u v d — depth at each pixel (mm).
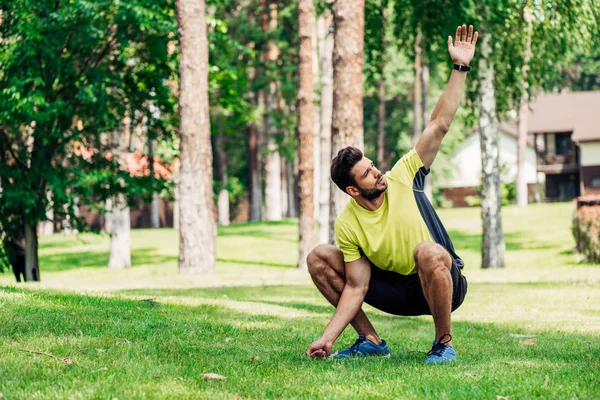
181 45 17922
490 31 18641
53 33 17344
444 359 5109
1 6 17844
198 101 17969
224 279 16188
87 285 14391
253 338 6207
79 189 18453
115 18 17875
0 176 17859
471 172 62312
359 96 15289
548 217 37938
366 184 4926
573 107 59844
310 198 21531
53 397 3816
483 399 3891
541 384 4293
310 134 21422
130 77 19312
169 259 28281
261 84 40500
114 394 3904
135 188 18938
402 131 53906
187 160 18016
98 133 19016
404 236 5008
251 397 3979
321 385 4309
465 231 35062
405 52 21297
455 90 5090
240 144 51219
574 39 19203
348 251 5156
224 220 50438
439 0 18688
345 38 15195
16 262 18703
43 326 5914
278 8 40781
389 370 4785
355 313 5191
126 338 5691
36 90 17406
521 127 50406
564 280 15156
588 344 6414
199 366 4820
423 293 5066
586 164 57188
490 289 13023
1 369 4445
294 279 16188
